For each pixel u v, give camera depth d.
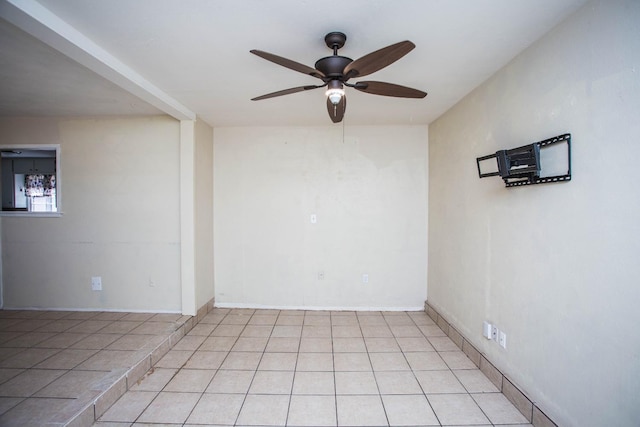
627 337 1.27
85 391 1.98
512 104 2.05
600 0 1.38
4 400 1.89
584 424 1.48
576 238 1.53
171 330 2.92
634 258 1.24
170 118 3.34
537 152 1.68
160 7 1.48
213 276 3.78
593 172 1.43
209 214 3.67
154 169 3.37
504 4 1.47
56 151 3.41
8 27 1.67
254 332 3.14
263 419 1.90
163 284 3.39
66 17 1.55
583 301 1.49
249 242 3.76
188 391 2.18
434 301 3.47
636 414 1.24
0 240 3.46
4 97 2.76
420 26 1.66
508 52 1.96
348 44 1.83
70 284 3.45
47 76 2.32
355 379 2.32
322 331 3.16
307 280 3.75
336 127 3.71
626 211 1.27
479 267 2.49
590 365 1.45
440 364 2.53
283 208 3.74
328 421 1.88
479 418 1.90
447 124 3.11
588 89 1.45
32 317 3.25
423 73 2.26
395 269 3.72
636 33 1.23
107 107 3.04
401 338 3.00
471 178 2.62
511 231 2.07
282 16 1.56
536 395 1.82
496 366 2.25
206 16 1.55
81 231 3.42
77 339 2.73
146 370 2.41
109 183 3.39
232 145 3.75
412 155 3.68
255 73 2.24
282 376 2.36
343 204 3.72
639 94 1.22
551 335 1.70
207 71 2.21
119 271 3.42
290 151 3.73
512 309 2.06
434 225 3.47
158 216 3.38
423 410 1.98
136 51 1.91
